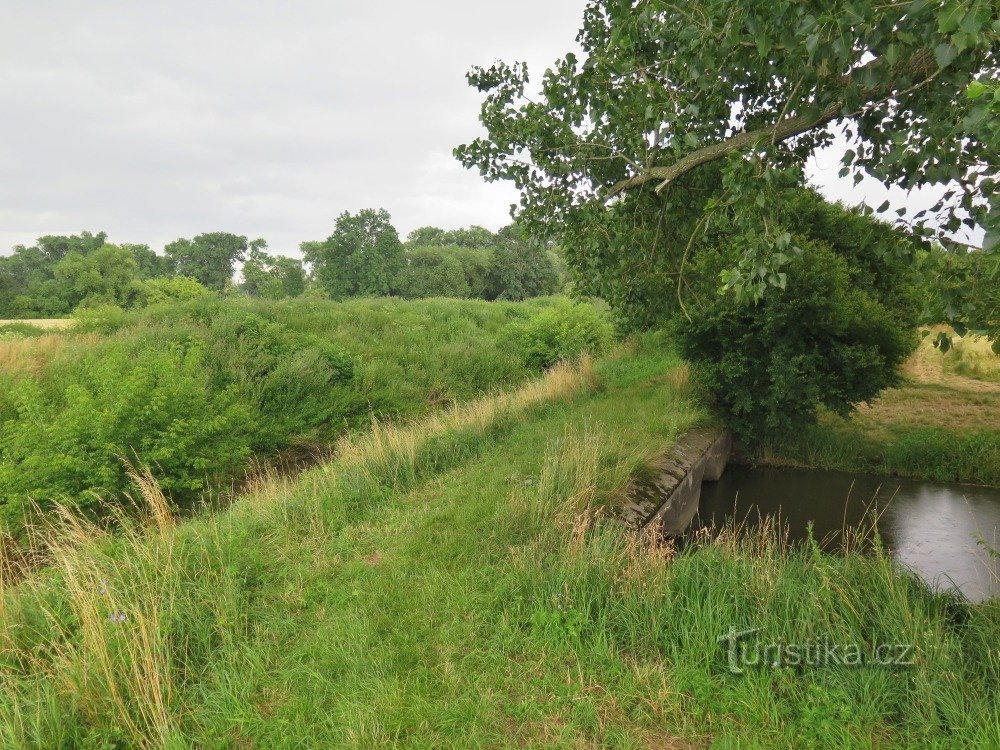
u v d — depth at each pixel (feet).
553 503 17.25
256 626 12.12
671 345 45.80
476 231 314.14
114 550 14.40
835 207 38.06
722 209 14.01
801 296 30.17
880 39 9.21
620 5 15.28
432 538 16.20
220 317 48.42
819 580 12.36
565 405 34.47
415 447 23.54
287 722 9.43
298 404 37.04
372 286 187.62
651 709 9.68
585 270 22.48
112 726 9.30
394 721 9.27
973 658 10.25
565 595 12.25
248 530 16.67
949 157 10.12
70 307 178.81
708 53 12.35
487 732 9.17
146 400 21.86
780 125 14.08
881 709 9.39
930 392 45.80
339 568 14.79
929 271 10.55
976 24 6.70
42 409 22.25
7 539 18.95
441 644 11.39
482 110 21.99
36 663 10.68
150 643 10.55
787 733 8.96
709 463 31.01
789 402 33.58
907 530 25.62
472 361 52.16
